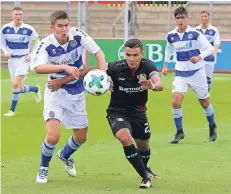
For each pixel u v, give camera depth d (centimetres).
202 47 2556
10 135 2678
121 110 1755
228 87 4588
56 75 1797
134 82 1723
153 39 5394
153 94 4228
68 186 1759
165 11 6294
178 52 2600
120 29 6225
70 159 1898
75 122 1850
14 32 3334
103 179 1855
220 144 2459
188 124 3028
